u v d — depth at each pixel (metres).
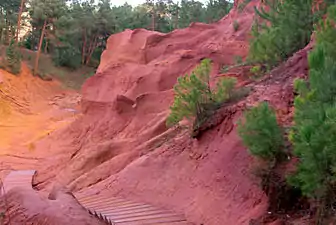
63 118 40.50
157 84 27.00
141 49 33.09
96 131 26.11
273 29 15.49
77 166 21.00
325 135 5.77
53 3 52.22
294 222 7.62
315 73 6.77
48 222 10.03
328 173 6.07
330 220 6.73
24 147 30.11
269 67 15.34
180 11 67.81
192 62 26.75
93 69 62.09
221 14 58.47
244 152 10.91
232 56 25.16
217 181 11.13
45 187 20.91
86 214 11.02
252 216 8.77
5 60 46.47
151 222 10.66
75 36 61.97
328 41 8.44
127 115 25.39
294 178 7.32
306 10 14.81
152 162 14.62
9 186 19.09
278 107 11.27
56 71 55.44
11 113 39.16
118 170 17.20
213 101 13.55
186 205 11.55
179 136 15.45
